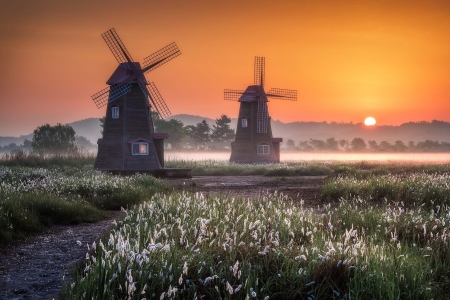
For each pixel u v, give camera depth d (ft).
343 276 26.21
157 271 25.82
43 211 56.34
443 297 25.52
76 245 43.27
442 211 44.47
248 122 222.48
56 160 158.61
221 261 27.37
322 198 72.08
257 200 56.34
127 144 145.18
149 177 101.24
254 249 29.73
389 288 23.44
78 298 23.50
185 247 29.81
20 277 32.91
